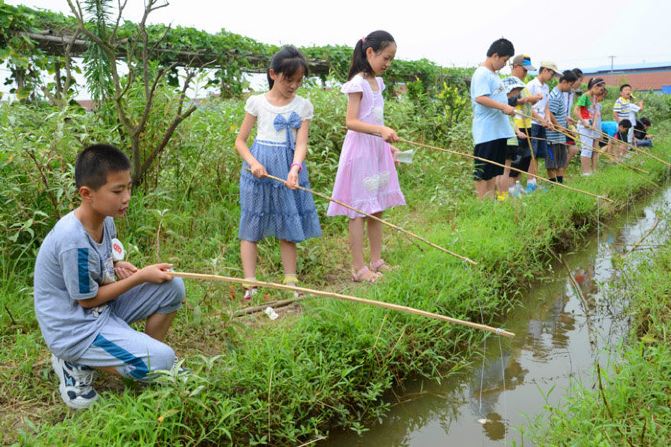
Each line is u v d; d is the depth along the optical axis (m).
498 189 7.33
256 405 2.92
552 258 6.03
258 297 4.28
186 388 2.75
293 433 2.92
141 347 2.76
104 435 2.50
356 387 3.38
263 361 3.12
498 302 4.55
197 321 3.44
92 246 2.75
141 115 5.23
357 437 3.15
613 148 11.32
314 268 4.98
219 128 6.03
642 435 2.46
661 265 4.72
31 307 3.73
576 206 6.95
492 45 6.56
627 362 3.21
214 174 5.98
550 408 2.87
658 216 6.77
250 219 4.22
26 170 4.32
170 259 4.42
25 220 4.23
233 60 8.04
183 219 4.98
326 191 6.42
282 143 4.25
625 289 4.77
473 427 3.23
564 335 4.34
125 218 4.70
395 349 3.57
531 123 8.15
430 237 5.31
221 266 4.18
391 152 4.86
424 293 4.07
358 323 3.50
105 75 5.22
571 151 9.88
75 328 2.75
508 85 7.71
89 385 2.85
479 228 5.57
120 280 2.89
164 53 7.28
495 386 3.65
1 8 5.43
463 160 9.11
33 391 3.00
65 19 6.09
